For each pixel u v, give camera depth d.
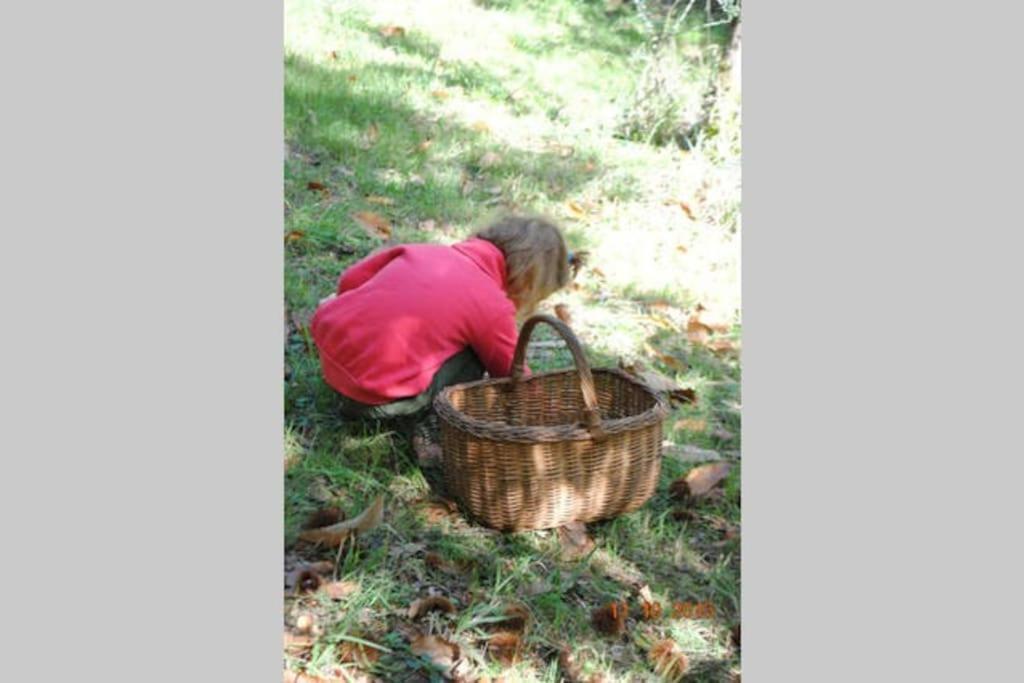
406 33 4.54
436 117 4.13
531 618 2.42
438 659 2.31
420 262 2.82
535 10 4.66
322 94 4.03
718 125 4.34
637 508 2.69
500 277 2.93
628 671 2.37
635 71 4.53
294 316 3.11
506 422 2.89
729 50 4.40
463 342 2.81
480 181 3.88
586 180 4.00
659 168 4.16
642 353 3.29
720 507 2.76
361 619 2.37
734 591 2.56
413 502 2.66
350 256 3.38
